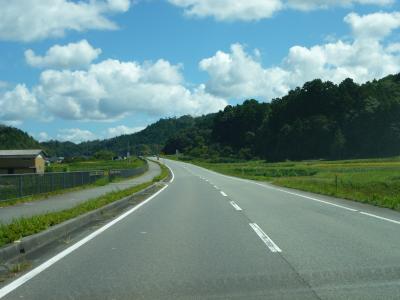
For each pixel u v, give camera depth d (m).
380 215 15.91
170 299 6.53
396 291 6.76
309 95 142.00
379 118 119.62
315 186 31.86
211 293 6.79
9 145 109.69
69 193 27.77
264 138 156.62
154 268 8.36
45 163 75.69
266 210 17.89
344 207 18.88
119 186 36.06
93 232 12.88
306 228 12.99
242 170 76.06
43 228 11.98
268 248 10.12
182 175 65.25
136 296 6.68
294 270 8.09
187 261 8.91
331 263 8.59
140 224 14.40
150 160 156.88
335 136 124.50
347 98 134.12
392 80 149.00
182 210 18.33
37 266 8.66
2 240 10.05
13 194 21.78
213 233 12.31
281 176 58.28
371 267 8.23
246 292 6.81
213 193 28.05
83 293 6.84
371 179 40.28
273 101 177.38
